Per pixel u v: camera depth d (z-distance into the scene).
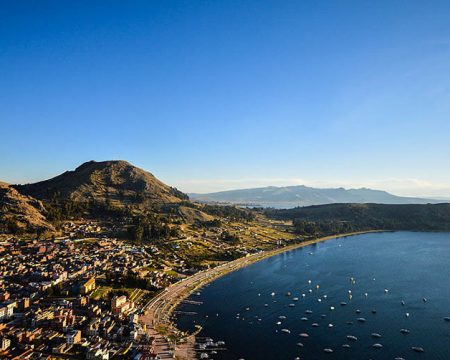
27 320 179.12
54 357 149.75
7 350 152.25
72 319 182.62
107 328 180.12
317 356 162.00
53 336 165.88
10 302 198.50
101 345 164.00
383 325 195.25
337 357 160.62
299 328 193.88
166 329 192.62
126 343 168.50
